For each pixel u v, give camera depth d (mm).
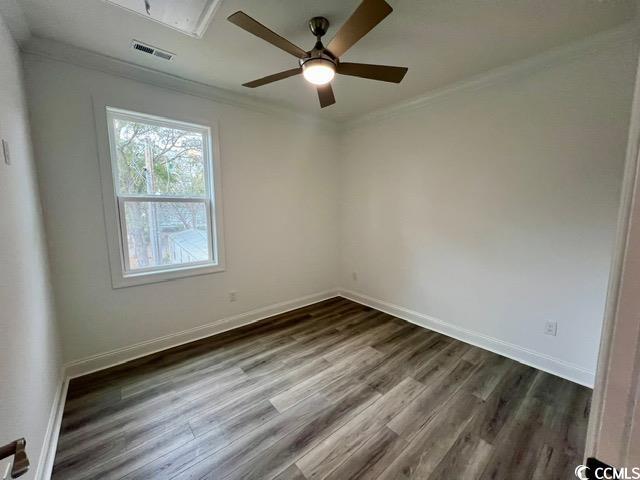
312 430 1714
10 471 766
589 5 1600
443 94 2768
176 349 2666
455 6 1621
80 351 2256
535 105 2232
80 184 2168
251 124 3084
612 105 1901
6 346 1104
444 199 2908
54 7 1595
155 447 1589
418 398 1998
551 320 2289
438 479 1411
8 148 1400
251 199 3174
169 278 2654
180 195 2744
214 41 1949
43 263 1878
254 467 1474
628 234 414
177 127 2664
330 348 2695
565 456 1534
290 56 2148
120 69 2240
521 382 2178
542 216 2275
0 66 1420
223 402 1953
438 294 3049
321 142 3764
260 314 3383
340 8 1628
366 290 3863
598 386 482
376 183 3568
